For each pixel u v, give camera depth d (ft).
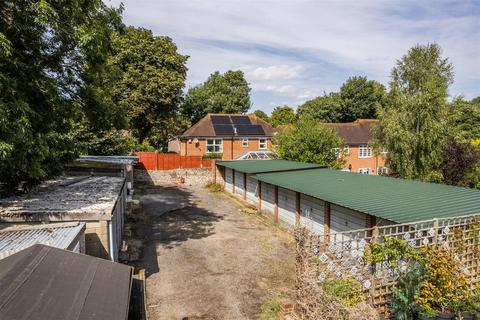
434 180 83.15
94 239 32.27
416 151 84.12
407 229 32.30
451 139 83.56
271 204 65.26
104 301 15.05
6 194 38.47
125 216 61.67
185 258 42.55
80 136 84.74
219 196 88.94
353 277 25.20
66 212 30.96
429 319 23.53
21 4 29.43
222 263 41.01
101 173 67.82
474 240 27.45
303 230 27.02
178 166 115.44
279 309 29.76
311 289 24.43
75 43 34.45
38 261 16.67
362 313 21.47
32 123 31.68
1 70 28.09
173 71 125.70
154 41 122.52
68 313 13.16
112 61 111.04
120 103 114.01
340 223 44.62
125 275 18.53
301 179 56.95
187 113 203.21
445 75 103.76
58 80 37.76
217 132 132.87
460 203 34.68
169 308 30.32
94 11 36.47
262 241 50.11
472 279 26.91
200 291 33.58
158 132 137.59
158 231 54.90
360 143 136.26
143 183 107.86
